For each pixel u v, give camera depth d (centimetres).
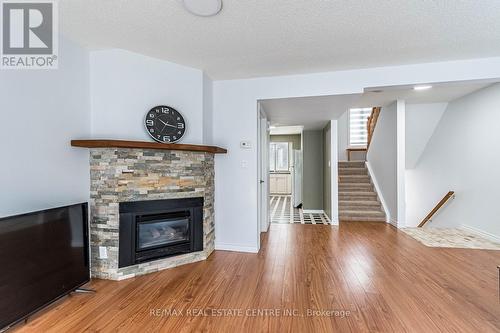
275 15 196
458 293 220
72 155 238
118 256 247
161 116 277
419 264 284
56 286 198
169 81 287
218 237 348
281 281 246
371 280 246
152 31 222
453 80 288
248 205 340
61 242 203
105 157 246
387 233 414
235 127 344
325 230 439
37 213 183
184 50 259
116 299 213
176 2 181
